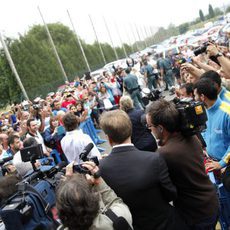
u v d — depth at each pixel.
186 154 2.65
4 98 28.31
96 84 14.86
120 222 2.11
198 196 2.68
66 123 5.07
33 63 38.78
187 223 2.73
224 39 14.40
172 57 19.83
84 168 2.32
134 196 2.46
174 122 2.64
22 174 3.76
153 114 2.69
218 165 3.42
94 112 12.71
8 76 27.44
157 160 2.50
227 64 4.07
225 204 3.61
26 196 2.71
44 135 7.69
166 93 17.16
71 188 1.96
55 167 3.17
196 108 2.60
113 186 2.50
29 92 33.72
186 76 6.15
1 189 2.97
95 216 1.97
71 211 1.89
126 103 5.25
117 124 2.56
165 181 2.50
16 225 2.59
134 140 5.14
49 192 2.89
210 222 2.71
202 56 5.23
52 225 2.73
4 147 6.79
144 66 18.34
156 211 2.52
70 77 44.72
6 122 11.41
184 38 35.53
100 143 10.99
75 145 4.98
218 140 3.56
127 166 2.50
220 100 3.52
